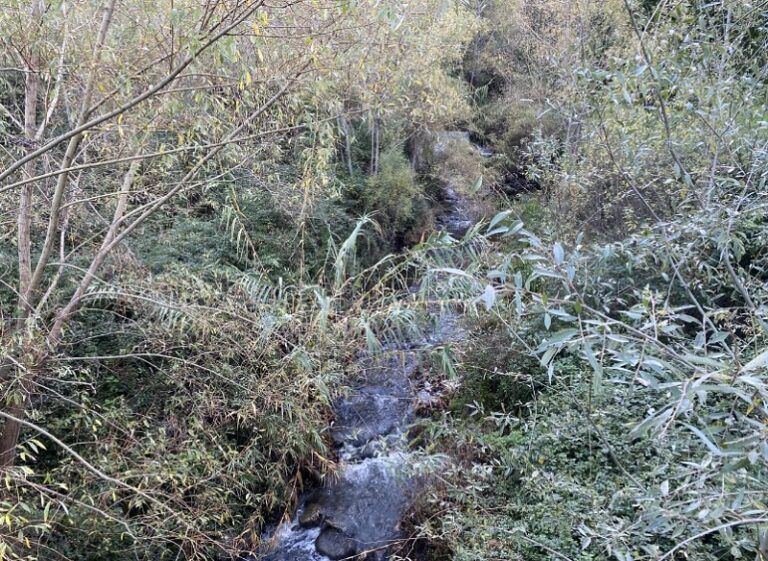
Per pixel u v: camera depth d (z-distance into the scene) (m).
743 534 2.29
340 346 4.17
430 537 4.09
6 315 4.73
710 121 3.00
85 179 4.84
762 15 3.21
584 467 3.83
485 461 4.67
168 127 3.87
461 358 5.80
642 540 2.50
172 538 4.43
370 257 8.98
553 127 9.73
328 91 4.25
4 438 3.95
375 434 6.09
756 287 2.94
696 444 2.72
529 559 3.49
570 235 5.72
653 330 1.99
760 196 2.83
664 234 2.78
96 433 4.54
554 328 4.93
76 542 4.09
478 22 10.21
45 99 4.16
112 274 5.06
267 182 5.09
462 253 2.60
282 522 5.50
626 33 6.22
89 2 3.74
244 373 4.89
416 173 10.66
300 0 3.33
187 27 3.08
